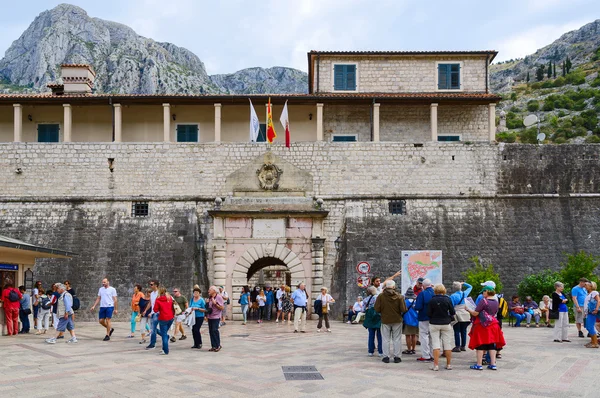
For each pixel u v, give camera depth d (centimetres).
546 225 3114
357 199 3186
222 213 2984
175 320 1870
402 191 3197
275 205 3077
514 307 2439
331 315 2970
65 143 3225
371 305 1515
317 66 3691
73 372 1244
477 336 1288
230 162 3231
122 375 1208
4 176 3192
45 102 3316
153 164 3222
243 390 1055
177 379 1162
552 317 2675
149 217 3148
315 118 3625
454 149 3234
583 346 1686
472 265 2997
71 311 1844
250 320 2950
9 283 2317
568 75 13500
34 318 2325
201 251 3077
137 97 3275
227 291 2956
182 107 3600
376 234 3084
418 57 3722
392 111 3584
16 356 1496
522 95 13525
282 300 2761
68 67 3847
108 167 3212
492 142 3241
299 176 3159
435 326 1290
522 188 3194
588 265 2627
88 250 3034
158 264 2988
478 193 3181
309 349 1653
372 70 3716
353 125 3591
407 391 1047
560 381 1139
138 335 2094
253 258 2988
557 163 3219
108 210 3161
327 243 3122
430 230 3102
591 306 1645
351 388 1073
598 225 3112
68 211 3155
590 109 10281
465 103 3488
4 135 3556
